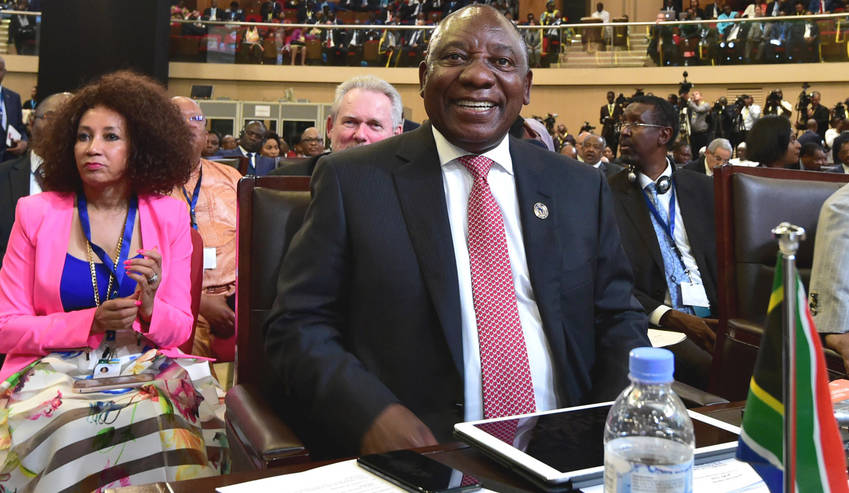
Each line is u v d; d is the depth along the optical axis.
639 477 0.70
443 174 1.51
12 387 1.81
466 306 1.43
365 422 1.20
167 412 1.77
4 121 6.22
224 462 1.91
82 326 1.84
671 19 16.33
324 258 1.45
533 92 14.66
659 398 0.77
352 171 1.49
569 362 1.46
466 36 1.48
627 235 2.77
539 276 1.46
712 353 2.41
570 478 0.85
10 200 2.58
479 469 0.93
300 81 14.09
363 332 1.43
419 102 14.17
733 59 13.45
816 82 13.01
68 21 8.23
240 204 1.68
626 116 2.83
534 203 1.51
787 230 0.65
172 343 1.97
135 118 1.99
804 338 0.65
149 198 2.07
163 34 8.69
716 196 2.21
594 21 15.16
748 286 2.13
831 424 0.65
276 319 1.44
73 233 1.99
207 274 3.03
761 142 4.15
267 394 1.61
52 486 1.62
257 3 18.53
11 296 1.91
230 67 13.84
